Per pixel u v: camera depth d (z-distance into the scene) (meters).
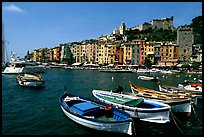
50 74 96.25
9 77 73.44
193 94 34.53
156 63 137.88
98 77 84.19
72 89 49.78
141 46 141.00
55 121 23.67
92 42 166.38
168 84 63.88
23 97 37.59
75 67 146.12
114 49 146.88
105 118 22.05
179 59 139.62
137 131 21.27
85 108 22.41
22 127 21.94
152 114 23.03
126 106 24.19
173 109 25.98
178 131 21.53
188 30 139.12
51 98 37.03
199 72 109.12
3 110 28.25
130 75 96.50
